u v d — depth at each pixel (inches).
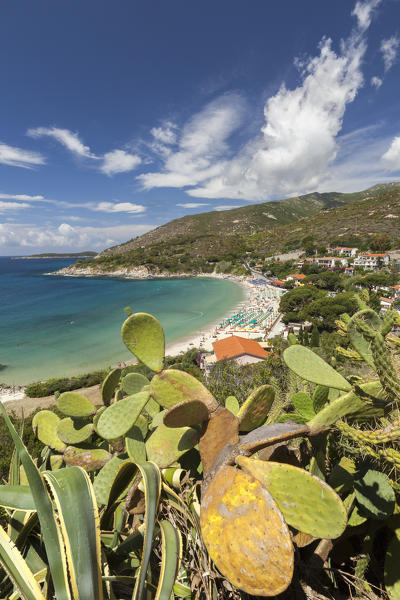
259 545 29.6
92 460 68.8
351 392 40.7
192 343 1625.2
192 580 37.8
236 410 73.0
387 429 34.8
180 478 49.0
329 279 2449.6
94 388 1037.8
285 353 51.9
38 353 1524.4
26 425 205.8
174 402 46.1
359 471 41.4
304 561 39.5
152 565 41.3
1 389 1100.5
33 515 38.1
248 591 29.2
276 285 3223.4
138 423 59.0
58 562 30.1
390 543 38.9
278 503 33.4
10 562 31.6
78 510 31.4
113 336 1812.3
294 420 54.6
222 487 34.6
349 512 41.1
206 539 33.3
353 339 41.3
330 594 37.0
